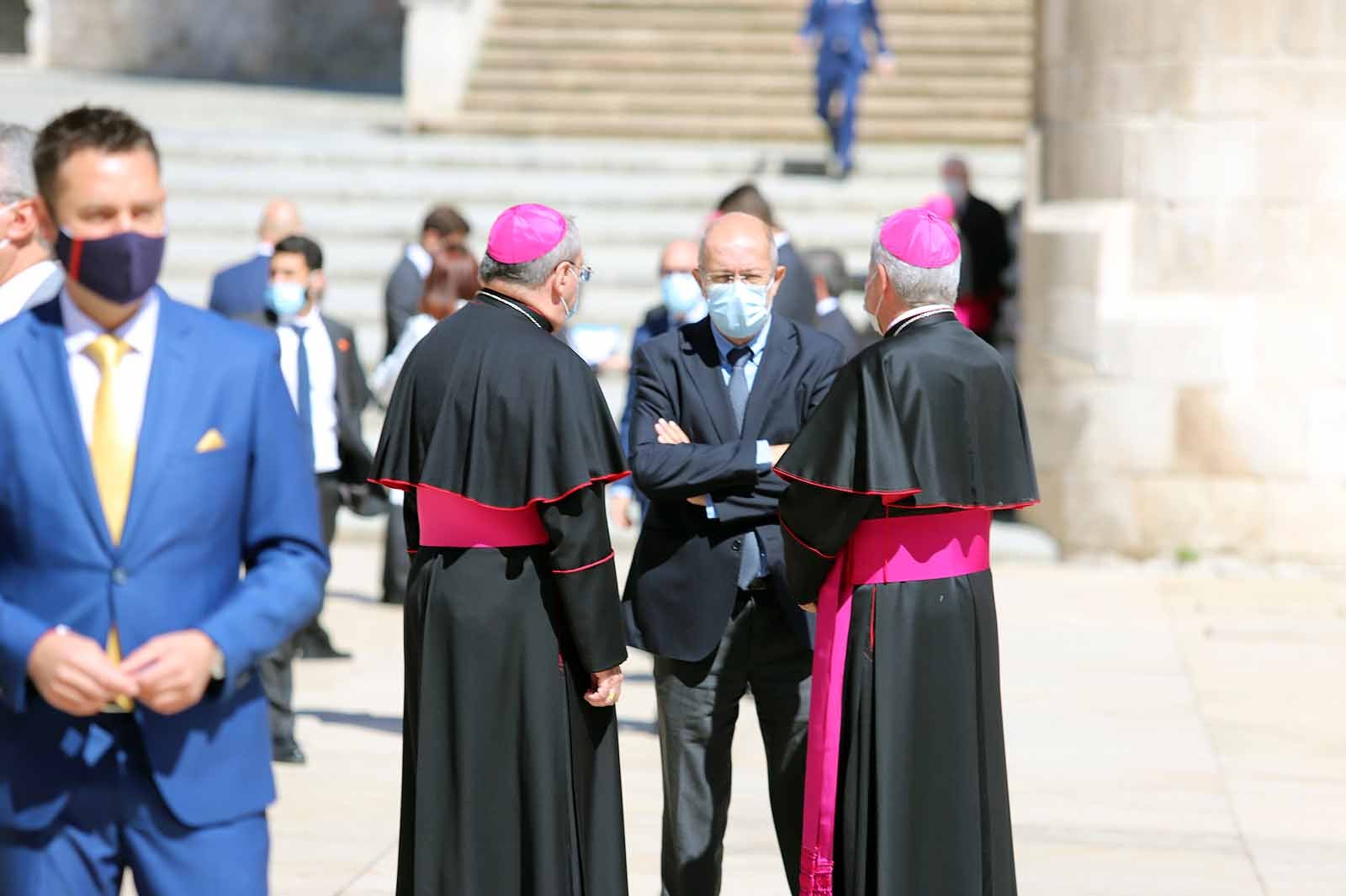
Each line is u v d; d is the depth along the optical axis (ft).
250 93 268.62
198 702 34.09
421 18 205.67
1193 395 115.14
